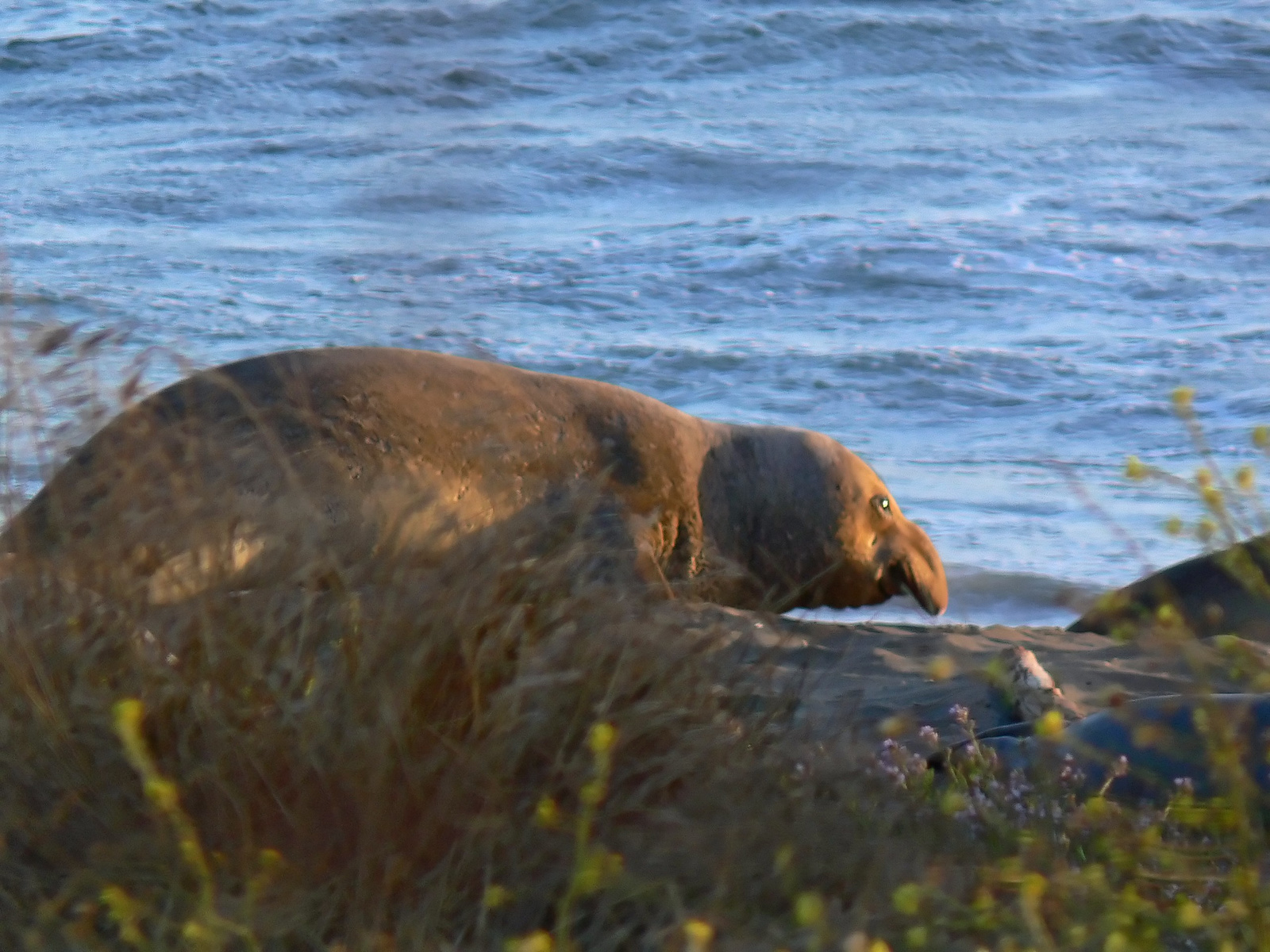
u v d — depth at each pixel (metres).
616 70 137.12
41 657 11.57
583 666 11.95
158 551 12.32
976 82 133.38
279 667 11.52
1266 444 11.14
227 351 53.47
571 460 26.88
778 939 9.90
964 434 48.28
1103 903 10.12
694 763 11.77
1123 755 15.38
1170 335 59.91
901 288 68.56
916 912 10.00
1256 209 84.50
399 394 25.06
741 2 151.50
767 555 18.45
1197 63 137.50
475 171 97.75
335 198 93.06
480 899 10.70
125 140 116.00
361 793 10.77
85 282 66.38
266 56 144.62
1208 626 28.05
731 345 58.34
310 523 12.73
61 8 172.50
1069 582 34.59
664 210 89.38
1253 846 10.98
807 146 105.50
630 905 10.84
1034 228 80.25
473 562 12.52
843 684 21.97
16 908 10.34
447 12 149.50
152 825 10.74
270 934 9.85
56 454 13.53
